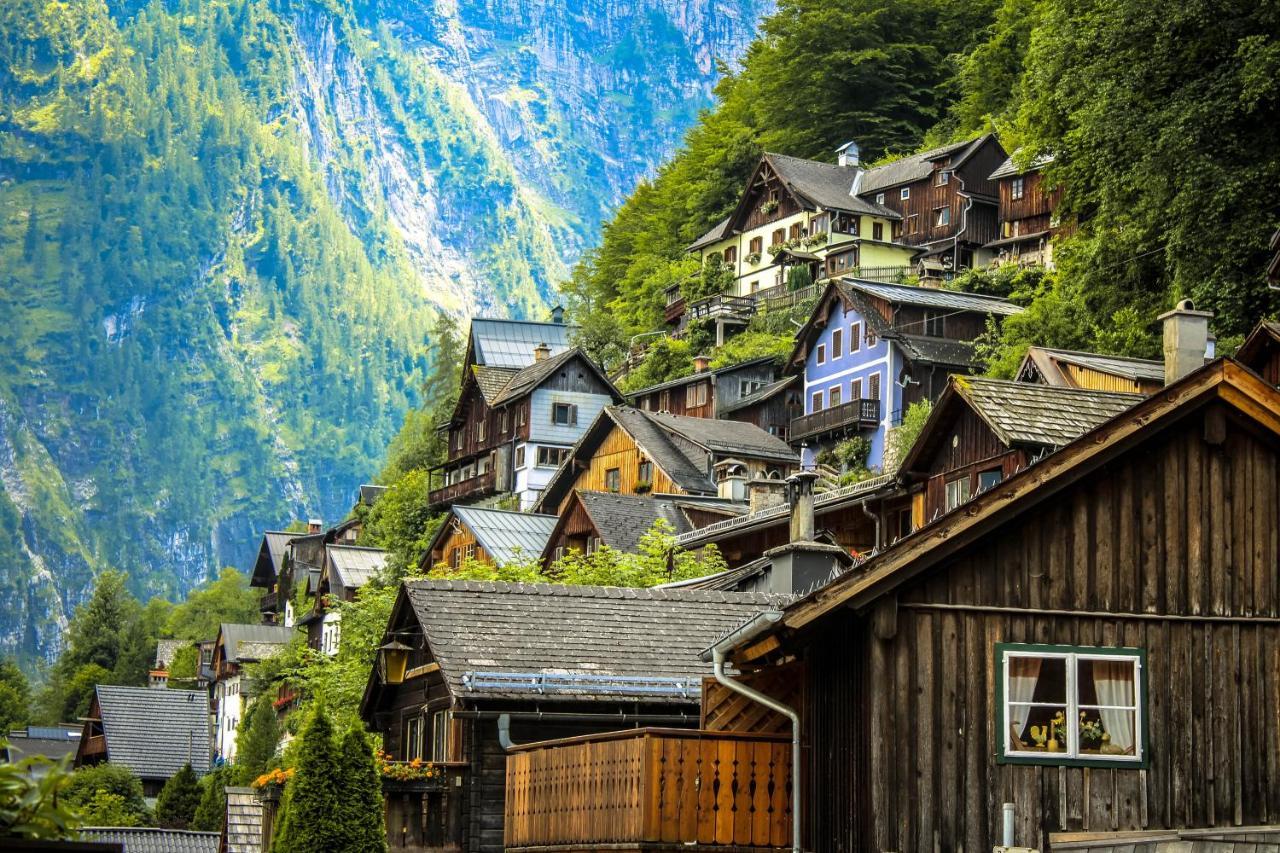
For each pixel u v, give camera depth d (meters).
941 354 103.62
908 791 24.39
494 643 34.22
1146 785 24.95
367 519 149.38
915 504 49.84
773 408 113.81
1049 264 126.94
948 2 177.38
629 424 92.94
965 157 138.25
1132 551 25.42
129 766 107.19
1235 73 58.84
